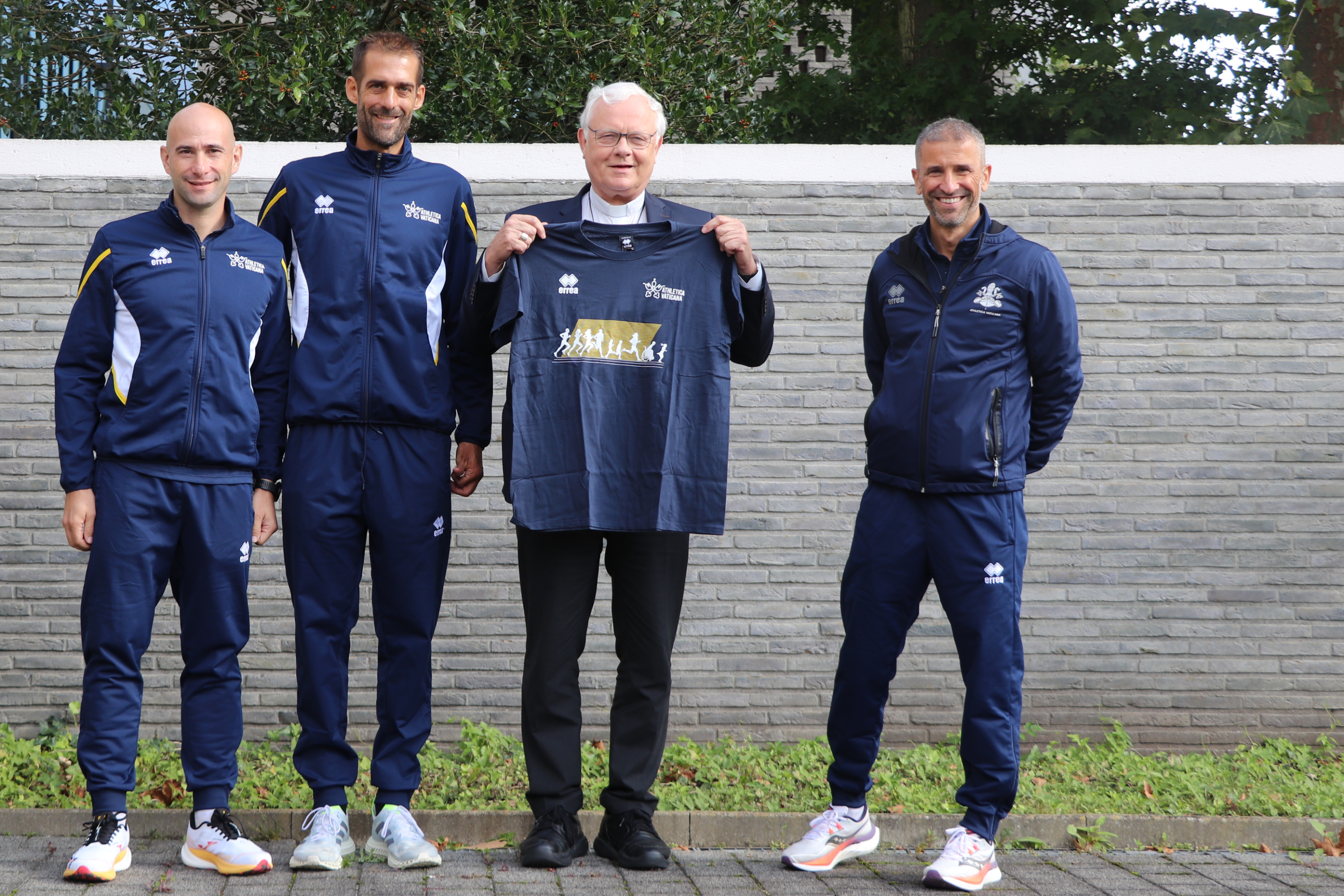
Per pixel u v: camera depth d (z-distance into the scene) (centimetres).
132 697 360
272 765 490
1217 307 549
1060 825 432
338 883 348
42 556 527
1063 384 382
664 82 733
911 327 381
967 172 368
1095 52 1255
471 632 541
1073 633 545
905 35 1359
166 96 777
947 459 370
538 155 544
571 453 362
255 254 374
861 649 386
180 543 366
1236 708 544
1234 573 546
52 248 529
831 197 552
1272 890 364
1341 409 548
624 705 385
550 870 369
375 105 378
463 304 381
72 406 358
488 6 727
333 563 376
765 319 381
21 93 782
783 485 548
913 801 452
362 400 372
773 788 470
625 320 364
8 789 442
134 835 409
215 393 363
